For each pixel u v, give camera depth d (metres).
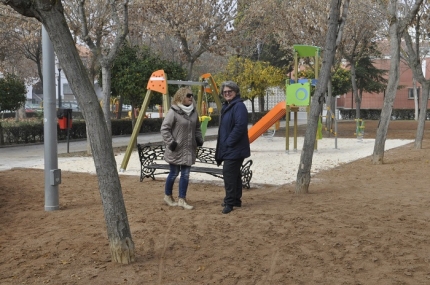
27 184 10.68
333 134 26.88
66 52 4.68
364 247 5.49
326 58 8.80
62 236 6.14
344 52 27.81
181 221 6.75
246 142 7.26
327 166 13.37
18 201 8.80
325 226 6.34
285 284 4.52
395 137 24.41
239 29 27.11
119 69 20.48
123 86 20.45
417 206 7.57
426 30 19.47
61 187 10.12
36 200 8.89
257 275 4.74
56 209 7.98
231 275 4.73
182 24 24.81
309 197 8.46
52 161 7.95
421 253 5.29
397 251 5.35
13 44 30.92
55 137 8.00
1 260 5.30
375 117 48.38
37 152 19.03
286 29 28.27
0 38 29.25
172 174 7.75
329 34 8.80
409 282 4.52
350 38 27.62
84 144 23.02
